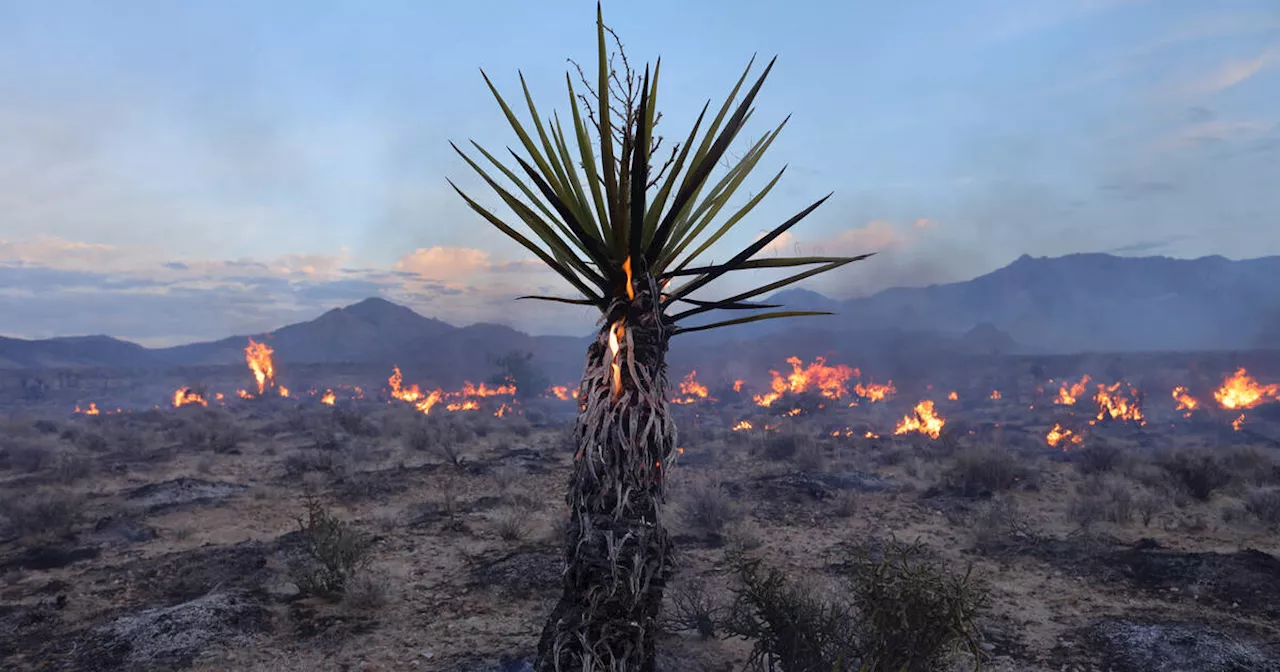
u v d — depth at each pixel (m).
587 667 3.24
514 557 11.17
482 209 3.56
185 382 111.81
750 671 7.21
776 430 31.34
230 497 16.92
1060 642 8.03
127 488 18.61
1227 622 8.45
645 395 3.38
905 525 14.09
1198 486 16.41
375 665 7.58
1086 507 14.03
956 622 4.88
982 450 19.36
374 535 13.41
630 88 3.25
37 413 62.06
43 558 11.89
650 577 3.36
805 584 9.70
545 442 28.03
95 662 7.68
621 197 3.27
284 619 8.95
